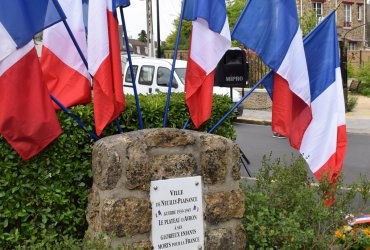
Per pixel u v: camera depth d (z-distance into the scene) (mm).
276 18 4605
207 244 4156
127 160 3857
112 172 3811
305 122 4988
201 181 4133
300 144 5027
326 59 5047
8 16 3777
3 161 4125
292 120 4957
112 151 3812
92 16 4121
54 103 4344
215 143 4180
